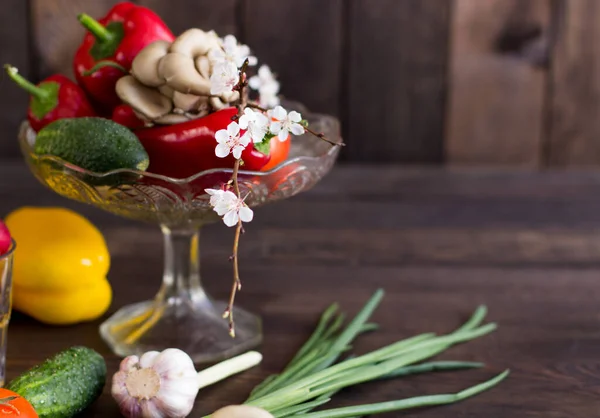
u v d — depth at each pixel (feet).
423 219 4.42
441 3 4.88
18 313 3.50
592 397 3.07
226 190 2.80
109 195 3.01
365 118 5.02
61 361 2.89
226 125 2.99
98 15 4.82
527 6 4.92
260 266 3.93
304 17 4.85
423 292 3.73
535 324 3.50
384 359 3.14
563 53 4.99
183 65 3.00
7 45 4.82
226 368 3.09
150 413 2.88
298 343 3.35
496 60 4.99
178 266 3.43
